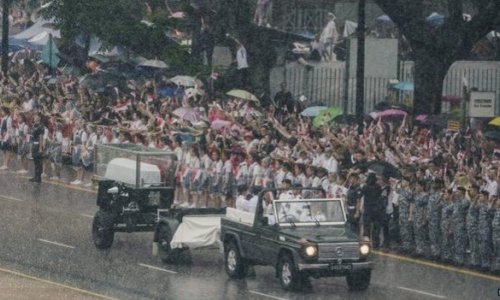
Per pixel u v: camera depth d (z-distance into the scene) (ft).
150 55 405.80
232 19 400.26
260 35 399.03
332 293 220.02
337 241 218.59
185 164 311.27
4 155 376.07
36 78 411.34
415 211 254.47
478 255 242.99
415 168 261.85
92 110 362.33
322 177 272.31
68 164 370.12
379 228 262.47
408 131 333.83
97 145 267.39
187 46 413.18
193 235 240.32
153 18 406.00
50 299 210.59
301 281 221.05
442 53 360.07
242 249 229.86
